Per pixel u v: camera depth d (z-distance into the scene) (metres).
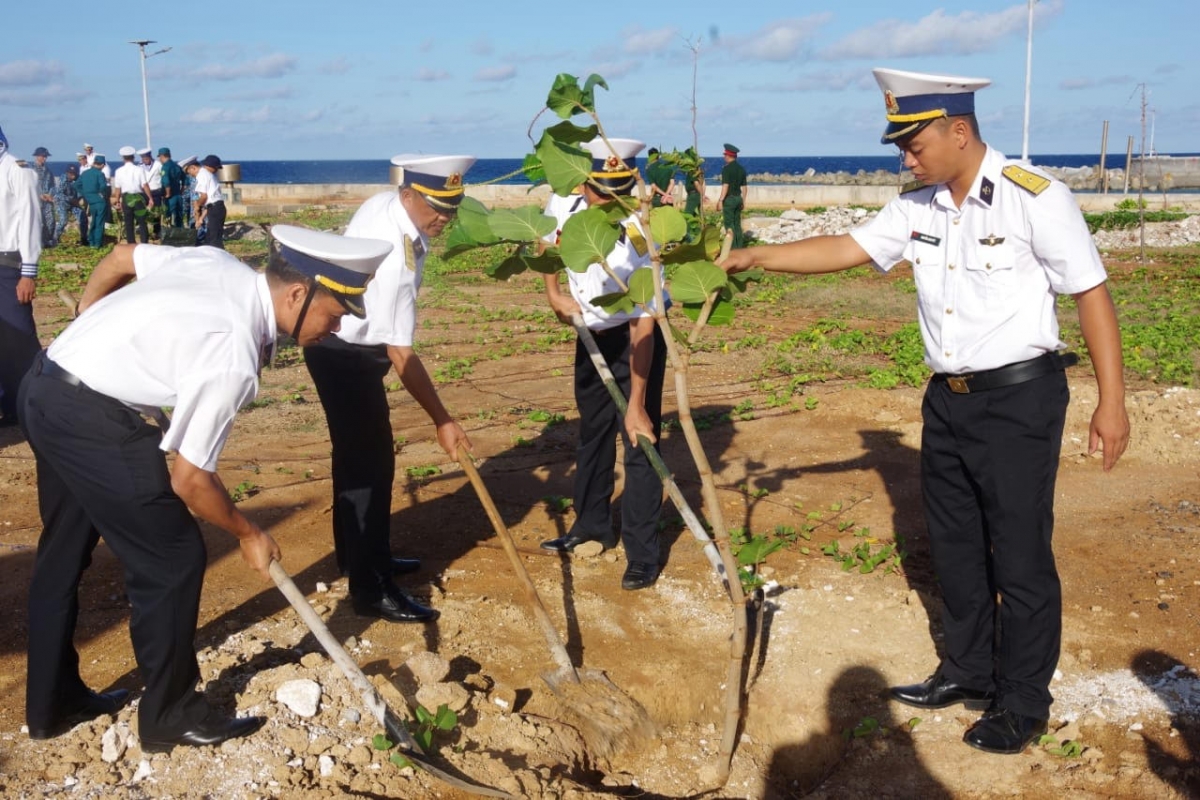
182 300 3.12
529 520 5.81
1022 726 3.70
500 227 3.45
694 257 3.29
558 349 11.44
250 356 3.13
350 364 4.21
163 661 3.31
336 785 3.28
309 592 4.77
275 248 3.24
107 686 3.93
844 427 7.69
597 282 4.82
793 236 23.70
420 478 6.54
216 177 19.89
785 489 6.36
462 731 3.63
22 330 7.69
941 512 3.85
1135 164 47.31
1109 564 5.18
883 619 4.62
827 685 4.16
